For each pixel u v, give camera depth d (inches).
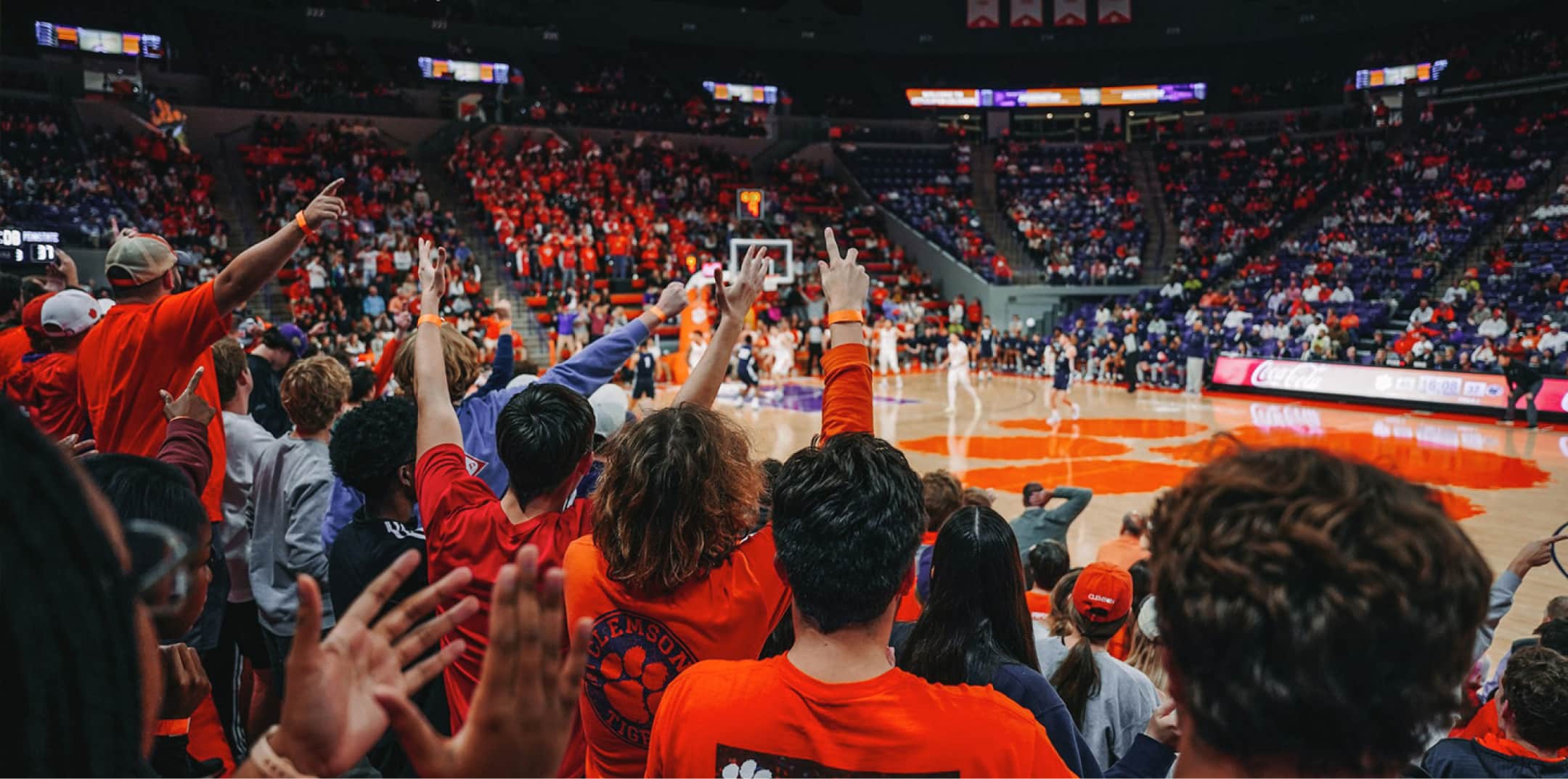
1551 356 790.5
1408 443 638.5
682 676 70.6
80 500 29.4
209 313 118.4
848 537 66.9
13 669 26.3
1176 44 1503.4
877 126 1545.3
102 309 208.7
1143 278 1307.8
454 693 99.3
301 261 939.3
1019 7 1526.8
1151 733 78.2
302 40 1311.5
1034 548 199.5
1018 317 1256.2
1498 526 431.5
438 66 1371.8
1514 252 997.2
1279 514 40.9
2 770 26.5
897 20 1551.4
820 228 1360.7
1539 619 315.6
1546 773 111.0
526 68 1445.6
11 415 28.4
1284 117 1450.5
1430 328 892.6
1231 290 1124.5
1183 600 42.4
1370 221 1167.0
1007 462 590.9
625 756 87.8
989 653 101.0
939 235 1343.5
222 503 162.4
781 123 1489.9
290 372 155.3
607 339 146.9
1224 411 817.5
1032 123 1631.4
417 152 1252.5
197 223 970.1
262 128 1138.7
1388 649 38.3
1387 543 38.9
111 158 986.1
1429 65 1362.0
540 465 100.7
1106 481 532.7
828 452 72.3
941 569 104.3
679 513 84.0
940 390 985.5
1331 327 912.9
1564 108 1211.9
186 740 99.0
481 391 192.1
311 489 150.1
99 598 29.0
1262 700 39.6
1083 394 944.9
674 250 1179.3
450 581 44.7
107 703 28.5
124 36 1144.8
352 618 42.8
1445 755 115.8
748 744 65.3
